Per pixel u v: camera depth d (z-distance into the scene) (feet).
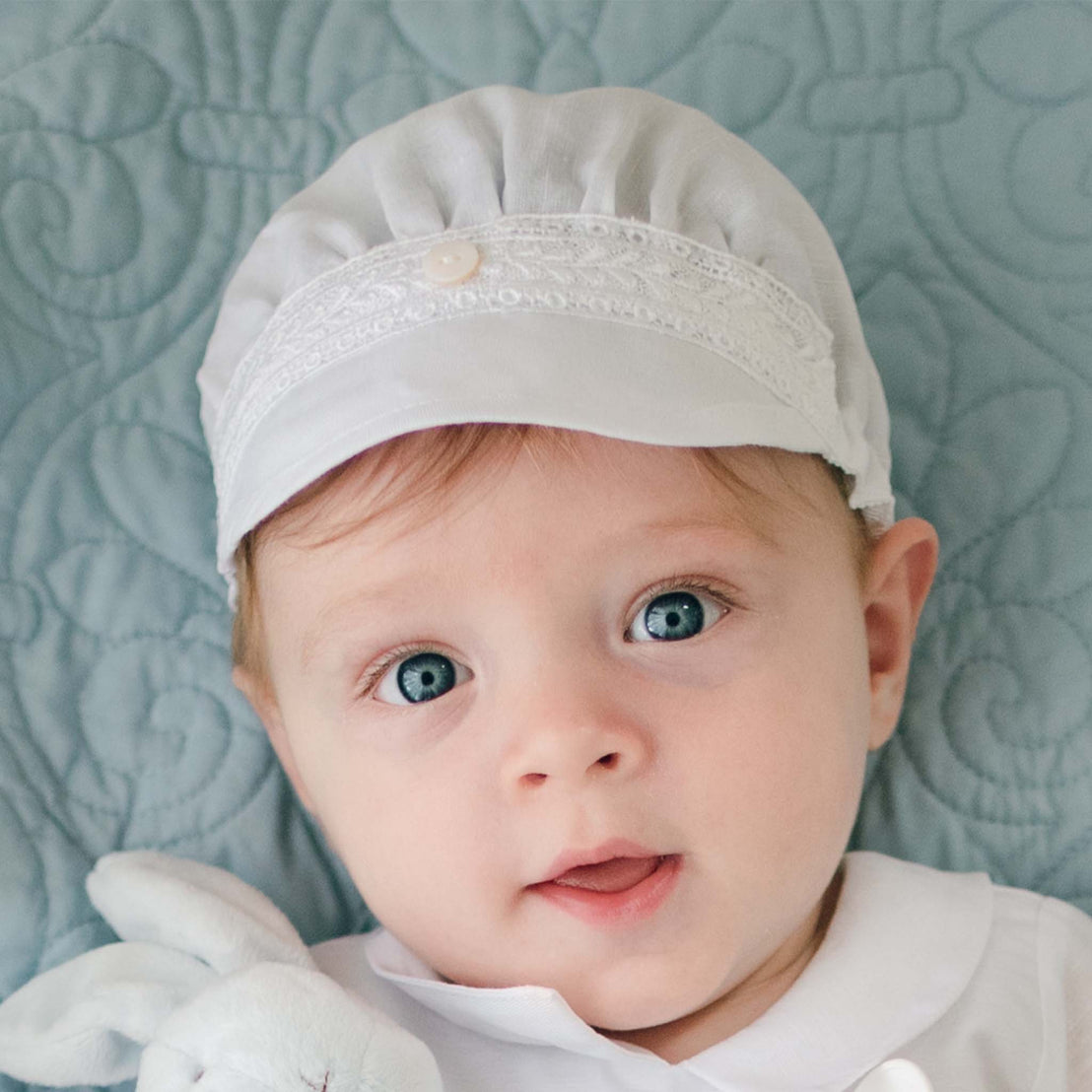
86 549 4.20
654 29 4.68
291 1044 2.89
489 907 3.16
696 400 3.17
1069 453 4.26
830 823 3.27
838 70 4.64
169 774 4.10
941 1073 3.41
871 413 3.93
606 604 3.15
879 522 3.85
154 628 4.20
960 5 4.64
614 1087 3.32
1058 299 4.38
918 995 3.48
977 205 4.49
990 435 4.33
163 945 3.52
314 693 3.38
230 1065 2.88
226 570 3.77
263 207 4.53
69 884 3.83
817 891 3.32
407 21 4.70
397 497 3.19
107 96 4.46
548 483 3.14
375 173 3.54
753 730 3.15
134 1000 3.33
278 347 3.45
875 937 3.58
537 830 3.05
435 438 3.20
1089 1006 3.69
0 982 3.71
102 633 4.16
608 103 3.56
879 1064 3.18
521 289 3.21
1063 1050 3.56
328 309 3.38
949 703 4.20
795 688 3.24
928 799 4.17
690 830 3.08
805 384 3.42
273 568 3.44
